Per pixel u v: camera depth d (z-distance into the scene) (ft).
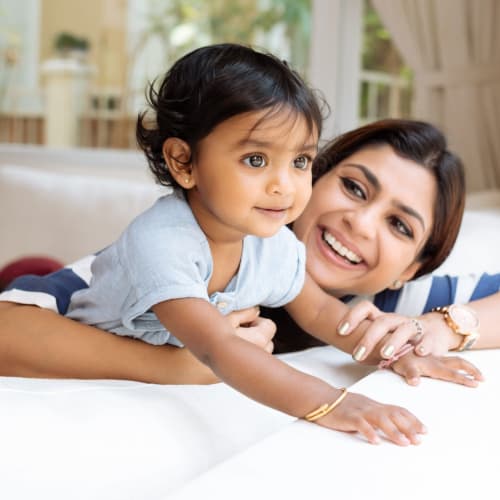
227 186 2.63
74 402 2.35
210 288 3.13
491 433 2.39
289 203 2.67
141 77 10.77
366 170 3.99
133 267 2.85
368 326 3.43
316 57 9.24
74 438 2.16
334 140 4.25
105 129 11.03
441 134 4.17
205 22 10.36
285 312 3.99
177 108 2.75
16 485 1.95
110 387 2.53
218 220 2.74
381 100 9.18
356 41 9.12
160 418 2.38
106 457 2.13
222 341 2.60
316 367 3.32
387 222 3.98
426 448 2.23
